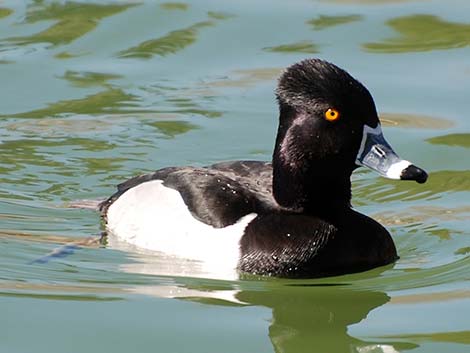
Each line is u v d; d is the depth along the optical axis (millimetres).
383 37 16469
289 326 9836
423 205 12602
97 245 11531
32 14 17234
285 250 10688
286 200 10906
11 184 12891
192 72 15656
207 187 11148
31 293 10375
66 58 16016
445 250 11484
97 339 9430
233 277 10727
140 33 16688
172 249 11023
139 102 14828
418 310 10133
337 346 9516
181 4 17484
